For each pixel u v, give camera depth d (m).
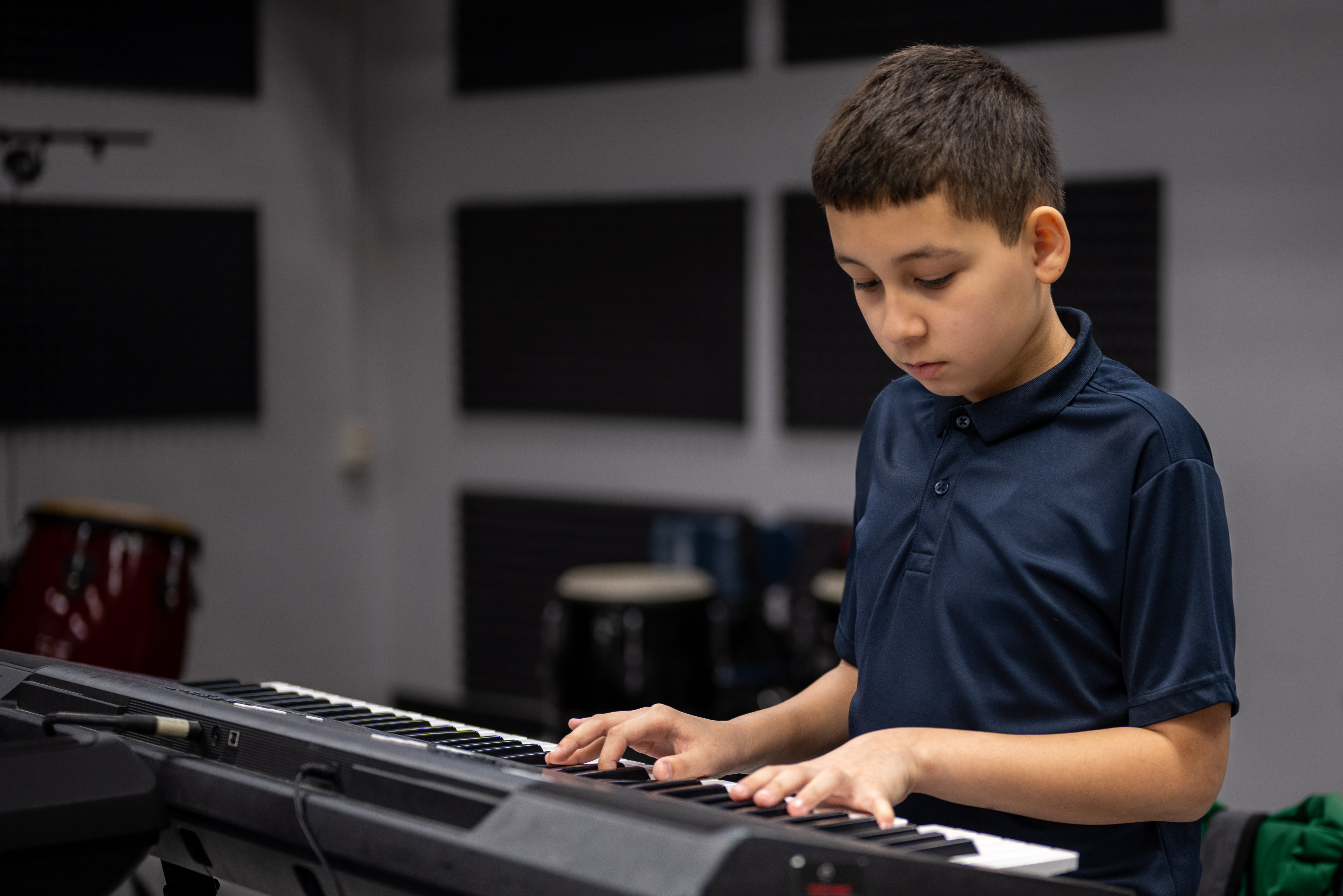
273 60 5.24
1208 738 1.08
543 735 5.22
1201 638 1.07
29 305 4.65
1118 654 1.13
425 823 0.95
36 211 4.65
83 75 4.73
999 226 1.07
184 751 1.16
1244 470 3.79
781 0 4.55
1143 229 3.92
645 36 4.86
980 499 1.18
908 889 0.85
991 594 1.15
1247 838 1.55
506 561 5.32
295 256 5.34
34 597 3.17
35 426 4.69
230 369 5.15
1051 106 4.05
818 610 3.88
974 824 1.15
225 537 5.18
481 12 5.25
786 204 4.58
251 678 5.27
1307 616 3.70
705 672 4.27
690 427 4.85
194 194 5.04
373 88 5.56
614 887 0.82
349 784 1.02
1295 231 3.68
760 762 1.27
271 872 1.09
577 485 5.15
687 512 4.85
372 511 5.62
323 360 5.44
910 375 1.23
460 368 5.42
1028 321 1.12
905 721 1.19
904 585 1.21
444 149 5.41
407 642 5.64
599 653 4.21
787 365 4.61
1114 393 1.16
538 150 5.16
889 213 1.06
